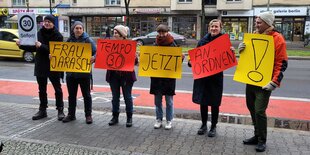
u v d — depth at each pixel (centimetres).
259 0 3444
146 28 3856
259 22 472
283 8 3372
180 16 3716
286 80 1131
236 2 3481
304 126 616
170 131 561
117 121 600
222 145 499
